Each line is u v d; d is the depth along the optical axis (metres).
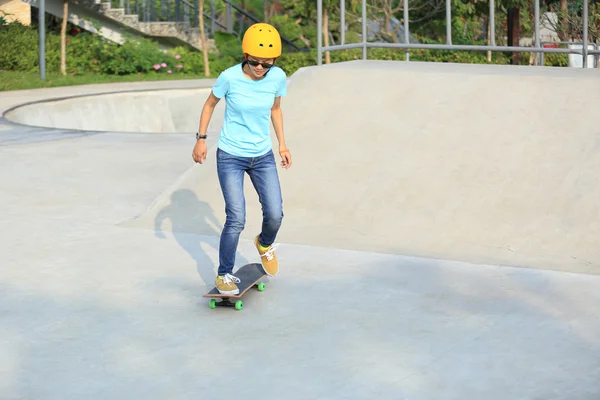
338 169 8.20
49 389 4.21
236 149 5.35
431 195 7.60
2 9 26.67
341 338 4.84
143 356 4.62
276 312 5.27
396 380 4.28
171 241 6.98
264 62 5.14
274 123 5.62
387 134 8.63
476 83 9.29
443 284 5.78
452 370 4.39
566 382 4.23
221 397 4.11
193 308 5.37
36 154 11.09
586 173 7.49
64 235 7.16
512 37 23.25
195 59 26.92
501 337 4.82
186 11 27.66
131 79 24.36
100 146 11.83
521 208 7.24
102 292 5.68
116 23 26.77
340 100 9.38
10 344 4.79
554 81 9.14
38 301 5.50
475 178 7.74
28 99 18.28
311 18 28.86
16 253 6.61
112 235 7.17
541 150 7.95
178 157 10.97
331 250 6.64
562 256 6.49
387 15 27.19
